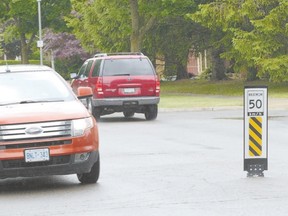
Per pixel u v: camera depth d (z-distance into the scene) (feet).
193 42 337.52
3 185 84.53
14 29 428.97
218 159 101.81
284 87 293.02
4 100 83.82
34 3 401.49
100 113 179.52
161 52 356.59
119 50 345.31
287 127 149.59
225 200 69.62
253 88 84.33
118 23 322.96
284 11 267.80
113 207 67.77
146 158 104.94
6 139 76.48
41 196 75.56
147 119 180.96
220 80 358.64
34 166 76.74
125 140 131.95
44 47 471.62
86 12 342.64
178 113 202.59
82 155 78.43
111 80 175.94
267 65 267.39
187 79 412.36
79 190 78.38
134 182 82.64
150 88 177.17
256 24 270.05
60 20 420.77
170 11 290.76
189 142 125.90
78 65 484.33
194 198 71.10
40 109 79.46
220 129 149.79
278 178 83.20
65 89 86.94
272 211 63.82
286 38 276.82
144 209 66.28
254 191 74.28
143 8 297.33
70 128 78.13
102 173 90.84
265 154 84.94
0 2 412.36
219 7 279.28
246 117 84.53
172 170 91.66
